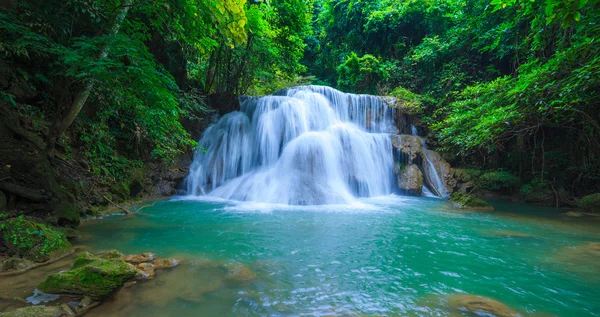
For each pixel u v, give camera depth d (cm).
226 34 650
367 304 319
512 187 1318
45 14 619
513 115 912
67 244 461
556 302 335
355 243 561
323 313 297
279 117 1373
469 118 1148
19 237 405
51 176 563
